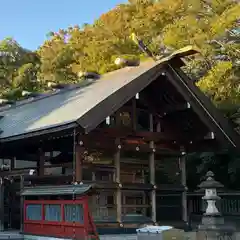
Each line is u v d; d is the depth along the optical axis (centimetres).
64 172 1479
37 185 1336
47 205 1211
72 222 1109
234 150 1417
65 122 1061
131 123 1312
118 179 1255
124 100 1155
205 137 1411
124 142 1301
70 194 1119
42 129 1130
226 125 1395
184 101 1332
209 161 1745
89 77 1578
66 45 3036
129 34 2280
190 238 1214
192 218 1655
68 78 2902
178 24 1681
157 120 1420
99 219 1212
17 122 1434
